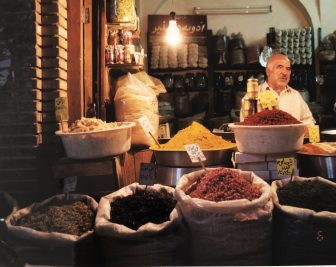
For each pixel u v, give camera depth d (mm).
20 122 2488
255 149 2090
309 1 5801
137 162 2922
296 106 3777
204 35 5746
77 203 1981
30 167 2494
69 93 2768
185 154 2229
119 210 1887
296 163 2197
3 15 2484
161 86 4066
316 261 1761
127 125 2383
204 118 5551
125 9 3656
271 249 1842
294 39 5562
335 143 2490
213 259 1745
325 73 5594
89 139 2201
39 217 1861
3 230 1963
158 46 5633
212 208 1698
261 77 5574
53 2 2555
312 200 1873
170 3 6008
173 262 1701
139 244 1681
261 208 1751
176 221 1731
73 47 2770
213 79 5715
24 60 2486
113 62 3617
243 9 5965
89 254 1735
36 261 1712
